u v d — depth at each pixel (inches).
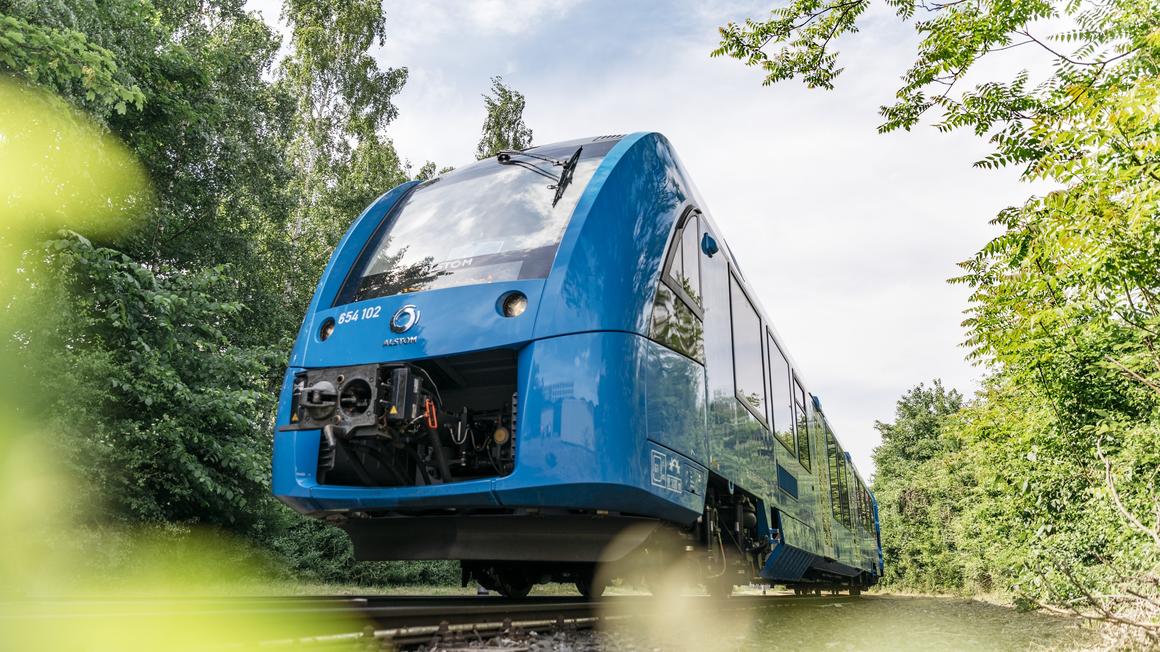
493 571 282.7
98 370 358.0
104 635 90.4
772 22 263.0
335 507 211.9
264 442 460.4
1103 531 308.2
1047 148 178.7
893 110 251.6
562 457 184.7
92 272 388.8
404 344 206.2
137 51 520.7
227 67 686.5
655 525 209.9
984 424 388.8
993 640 210.2
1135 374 212.2
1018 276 221.3
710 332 260.5
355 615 129.3
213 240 646.5
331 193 1010.1
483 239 225.9
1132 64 202.8
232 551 433.1
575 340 193.5
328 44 1122.7
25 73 350.0
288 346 641.0
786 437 378.0
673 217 242.1
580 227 209.3
